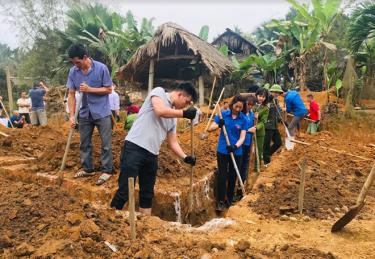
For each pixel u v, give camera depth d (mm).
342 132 13117
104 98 5844
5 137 8461
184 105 4598
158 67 19047
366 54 16453
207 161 7734
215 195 7047
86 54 5598
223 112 6652
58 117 17797
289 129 9438
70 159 6520
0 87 24609
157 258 3096
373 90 15164
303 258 3295
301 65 17406
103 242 3189
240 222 4477
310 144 8867
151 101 4500
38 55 26609
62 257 2932
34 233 3271
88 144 6012
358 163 7523
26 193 3824
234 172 6762
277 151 9594
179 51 17266
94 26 24562
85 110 5855
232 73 18609
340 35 18719
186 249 3311
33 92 12008
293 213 4820
